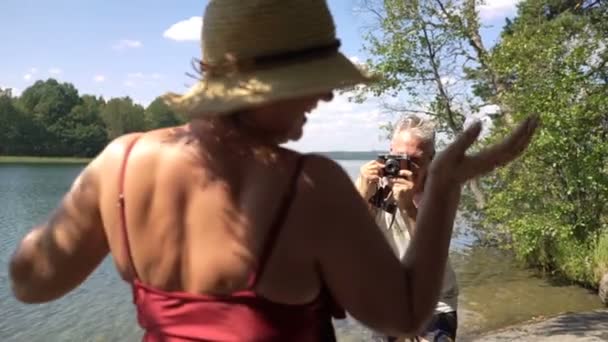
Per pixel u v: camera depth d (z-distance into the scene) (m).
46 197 36.28
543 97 11.90
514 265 15.12
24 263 1.37
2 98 99.50
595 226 12.46
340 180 1.21
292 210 1.17
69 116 101.06
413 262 1.23
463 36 15.91
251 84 1.20
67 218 1.34
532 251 13.62
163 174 1.25
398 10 15.66
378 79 1.29
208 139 1.26
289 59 1.22
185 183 1.24
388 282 1.19
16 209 29.59
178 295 1.22
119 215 1.28
